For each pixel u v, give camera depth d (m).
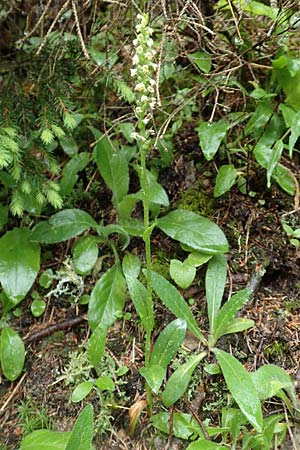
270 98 2.38
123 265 2.14
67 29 2.66
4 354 2.01
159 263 2.20
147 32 1.44
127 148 2.40
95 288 2.04
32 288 2.25
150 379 1.62
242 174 2.31
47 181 2.08
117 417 1.87
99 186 2.50
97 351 1.87
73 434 1.42
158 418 1.77
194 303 2.09
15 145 1.92
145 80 1.47
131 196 2.18
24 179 2.06
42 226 2.21
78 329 2.14
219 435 1.75
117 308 2.03
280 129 2.32
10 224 2.41
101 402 1.87
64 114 2.10
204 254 2.06
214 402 1.84
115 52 2.42
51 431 1.75
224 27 2.39
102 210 2.46
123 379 1.95
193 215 2.18
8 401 1.99
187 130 2.50
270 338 1.95
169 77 2.59
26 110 2.14
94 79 2.36
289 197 2.29
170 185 2.43
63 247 2.36
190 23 2.14
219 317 1.82
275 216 2.25
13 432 1.90
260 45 2.24
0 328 2.15
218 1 2.37
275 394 1.72
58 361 2.05
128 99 2.17
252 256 2.16
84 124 2.58
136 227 2.24
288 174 2.26
